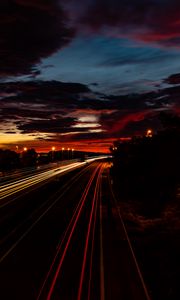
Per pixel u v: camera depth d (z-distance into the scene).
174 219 31.92
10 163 113.75
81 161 164.12
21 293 16.05
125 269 19.38
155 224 31.33
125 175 58.25
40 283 17.27
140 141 54.25
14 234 27.58
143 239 26.23
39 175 86.44
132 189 48.84
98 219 33.03
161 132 45.34
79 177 80.19
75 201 44.78
